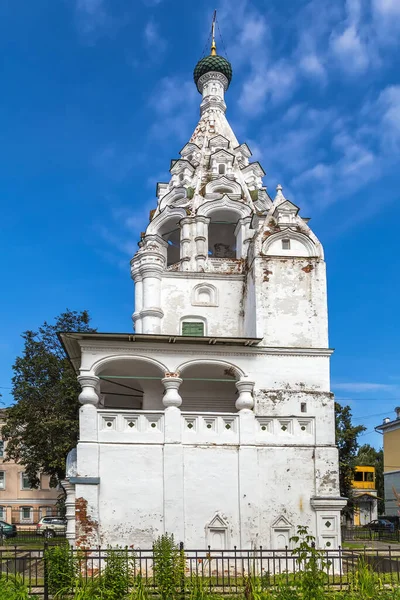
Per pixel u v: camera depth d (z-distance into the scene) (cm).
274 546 2483
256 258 2852
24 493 7150
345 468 4922
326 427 2648
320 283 2850
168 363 2633
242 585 1936
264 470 2566
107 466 2483
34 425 4716
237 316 3194
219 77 4250
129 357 2616
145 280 3161
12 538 4706
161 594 1675
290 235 2895
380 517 6406
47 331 5081
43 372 4916
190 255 3391
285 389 2677
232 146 3994
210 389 3058
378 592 1675
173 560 1738
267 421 2628
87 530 2398
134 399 3316
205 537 2456
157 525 2444
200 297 3219
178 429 2545
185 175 3728
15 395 4800
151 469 2498
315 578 1612
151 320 3094
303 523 2525
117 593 1664
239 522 2483
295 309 2809
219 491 2511
